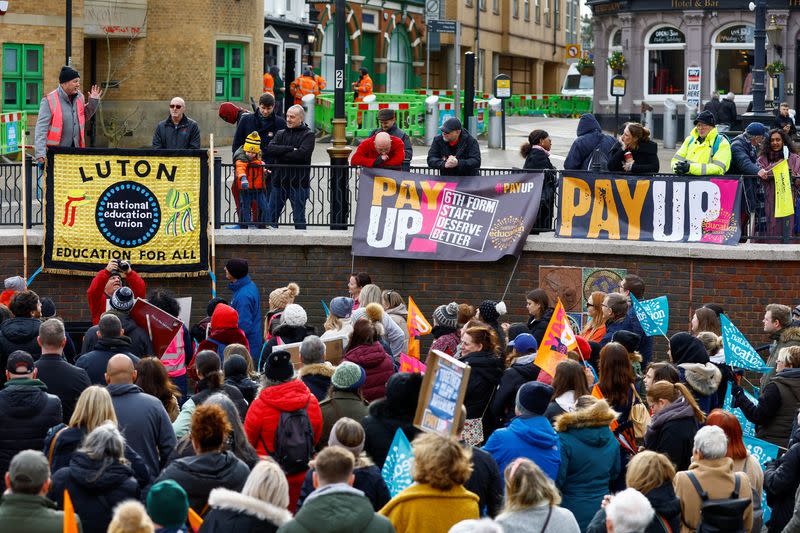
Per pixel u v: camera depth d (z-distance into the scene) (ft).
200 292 95.45
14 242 93.09
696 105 191.52
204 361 50.93
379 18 335.47
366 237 94.07
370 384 56.44
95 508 39.14
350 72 325.01
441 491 36.91
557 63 467.52
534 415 44.42
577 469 45.37
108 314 58.29
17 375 47.21
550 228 93.45
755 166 90.27
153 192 93.61
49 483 38.06
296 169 94.94
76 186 93.20
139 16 205.77
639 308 68.39
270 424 47.78
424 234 93.61
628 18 237.45
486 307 69.87
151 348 67.41
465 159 92.99
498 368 56.65
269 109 96.02
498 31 404.16
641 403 54.54
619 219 91.35
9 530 34.50
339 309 71.31
